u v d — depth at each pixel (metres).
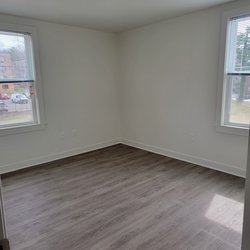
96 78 4.48
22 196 2.75
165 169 3.51
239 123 3.14
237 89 3.10
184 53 3.58
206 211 2.35
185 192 2.76
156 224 2.15
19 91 3.56
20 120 3.64
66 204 2.55
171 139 4.04
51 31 3.75
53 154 4.05
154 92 4.18
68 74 4.06
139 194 2.74
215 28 3.14
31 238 1.99
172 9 3.20
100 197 2.69
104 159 4.04
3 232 0.97
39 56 3.66
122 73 4.77
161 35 3.86
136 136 4.73
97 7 3.04
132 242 1.91
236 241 1.90
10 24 3.30
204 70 3.37
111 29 4.31
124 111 4.91
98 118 4.64
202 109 3.49
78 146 4.39
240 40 2.96
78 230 2.09
